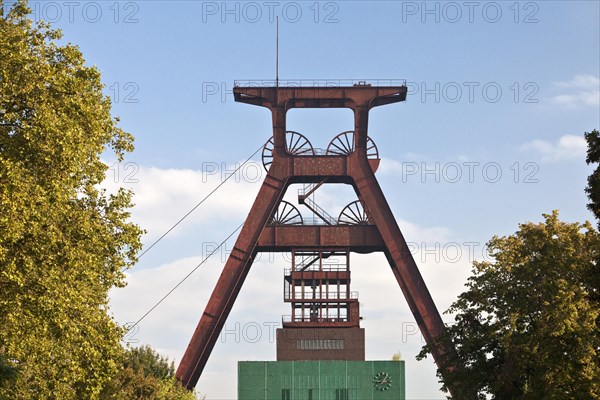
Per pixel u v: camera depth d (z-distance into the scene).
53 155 76.06
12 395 85.50
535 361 114.94
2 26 80.38
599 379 106.31
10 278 72.75
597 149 97.06
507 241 124.81
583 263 116.25
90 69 84.00
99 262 84.94
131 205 89.75
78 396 90.62
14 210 72.44
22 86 76.31
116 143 88.00
